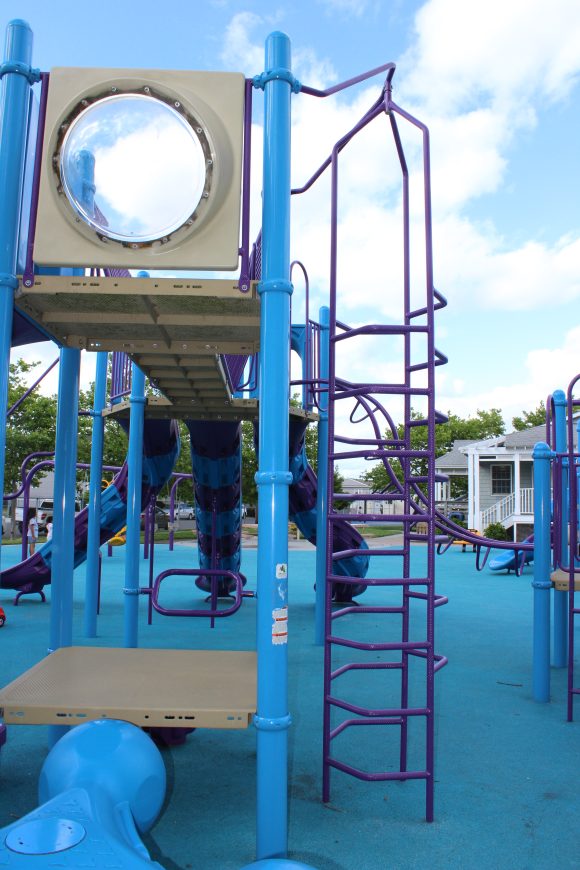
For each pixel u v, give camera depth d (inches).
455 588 497.7
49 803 64.5
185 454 1082.7
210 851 112.6
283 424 113.4
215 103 116.8
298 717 188.7
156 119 112.8
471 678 233.9
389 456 137.2
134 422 260.5
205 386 229.5
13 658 250.5
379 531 1416.1
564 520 271.9
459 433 1987.0
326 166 149.0
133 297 122.0
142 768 86.4
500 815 128.3
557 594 256.1
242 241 119.6
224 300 122.3
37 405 915.4
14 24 121.4
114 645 276.5
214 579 268.4
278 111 117.5
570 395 200.7
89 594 294.2
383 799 135.3
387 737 172.7
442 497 1640.0
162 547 848.9
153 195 113.3
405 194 161.2
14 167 118.8
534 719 188.4
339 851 113.8
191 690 125.0
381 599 432.5
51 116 115.9
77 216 113.3
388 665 143.6
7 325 116.0
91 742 88.4
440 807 131.7
